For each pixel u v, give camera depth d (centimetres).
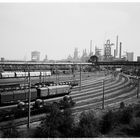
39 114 3275
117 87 6769
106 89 6338
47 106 3312
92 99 4772
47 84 6016
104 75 10250
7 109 3259
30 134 2427
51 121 2525
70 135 2484
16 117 3023
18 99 3891
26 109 3141
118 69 13850
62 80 7556
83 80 8081
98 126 2750
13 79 6862
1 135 2302
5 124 2700
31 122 2869
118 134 2702
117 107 4094
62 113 2822
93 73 11200
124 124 3098
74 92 5594
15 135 2294
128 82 7931
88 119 2681
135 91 6172
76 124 2758
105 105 4244
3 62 7056
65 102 3697
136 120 3198
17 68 8938
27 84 5566
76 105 4081
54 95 4756
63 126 2580
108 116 2930
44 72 8538
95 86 6819
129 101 4753
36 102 3353
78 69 12900
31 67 9675
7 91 3847
